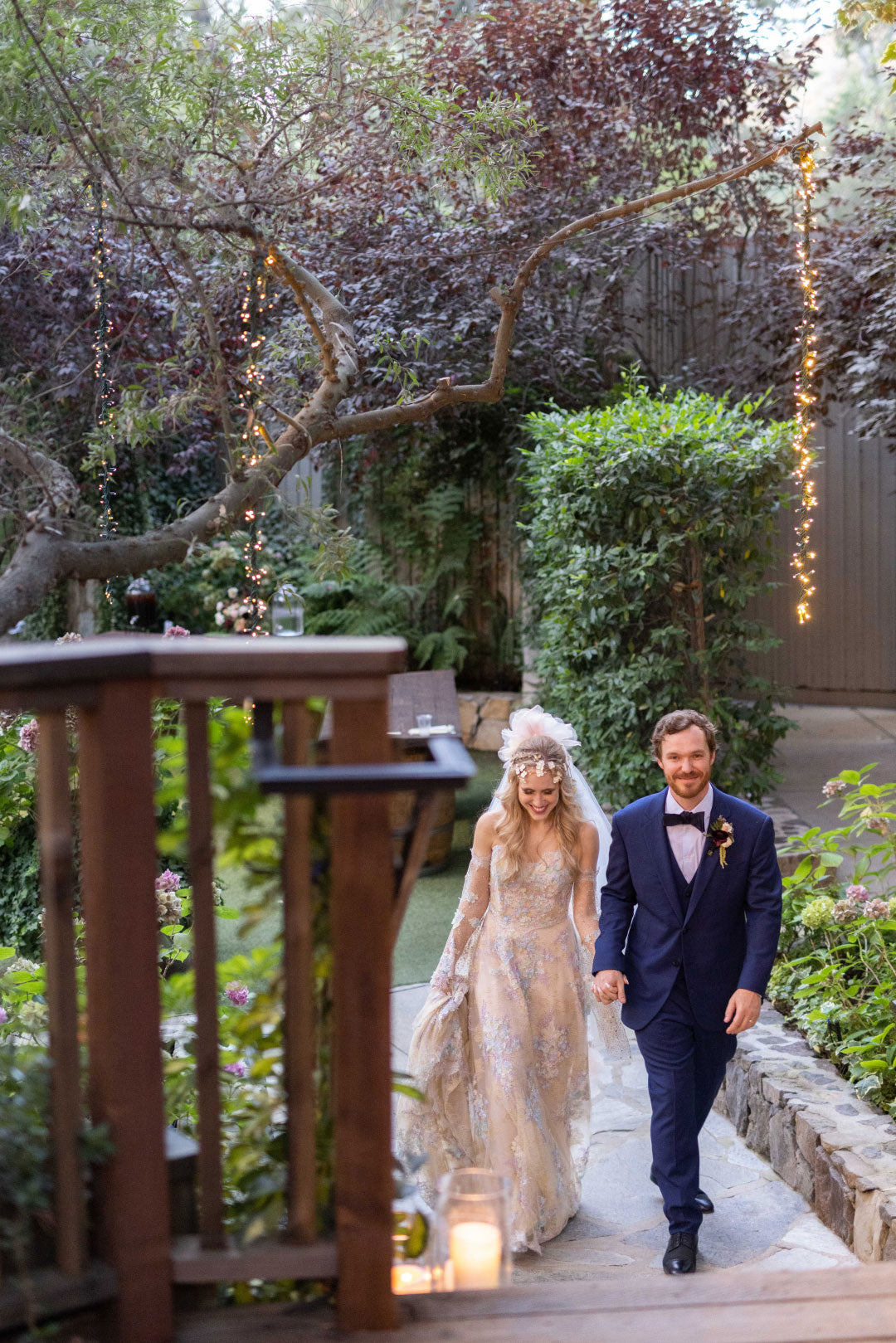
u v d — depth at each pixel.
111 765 1.58
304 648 1.62
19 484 3.88
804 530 7.16
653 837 3.41
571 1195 3.62
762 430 7.54
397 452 10.62
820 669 11.47
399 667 1.65
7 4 3.80
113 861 1.59
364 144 6.59
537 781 3.50
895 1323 1.75
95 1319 1.66
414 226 8.21
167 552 3.26
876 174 9.19
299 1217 1.71
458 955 3.67
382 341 4.55
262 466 3.59
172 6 4.25
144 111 3.99
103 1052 1.63
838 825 7.02
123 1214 1.63
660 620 6.89
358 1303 1.70
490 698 10.45
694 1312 1.79
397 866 1.71
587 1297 1.83
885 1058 3.66
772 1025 4.32
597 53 9.31
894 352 8.03
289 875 1.67
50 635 10.78
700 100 9.31
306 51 4.46
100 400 4.53
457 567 10.70
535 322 8.95
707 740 3.37
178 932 3.72
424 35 8.71
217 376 3.76
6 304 8.00
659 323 10.63
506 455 10.37
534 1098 3.49
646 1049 3.42
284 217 4.41
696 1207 3.30
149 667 1.58
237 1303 1.83
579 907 3.69
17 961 3.31
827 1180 3.41
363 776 1.58
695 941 3.36
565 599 6.95
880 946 4.11
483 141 5.09
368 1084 1.67
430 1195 3.59
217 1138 1.70
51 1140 1.66
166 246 4.16
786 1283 1.87
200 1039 1.68
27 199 3.72
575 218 9.01
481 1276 1.90
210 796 1.66
